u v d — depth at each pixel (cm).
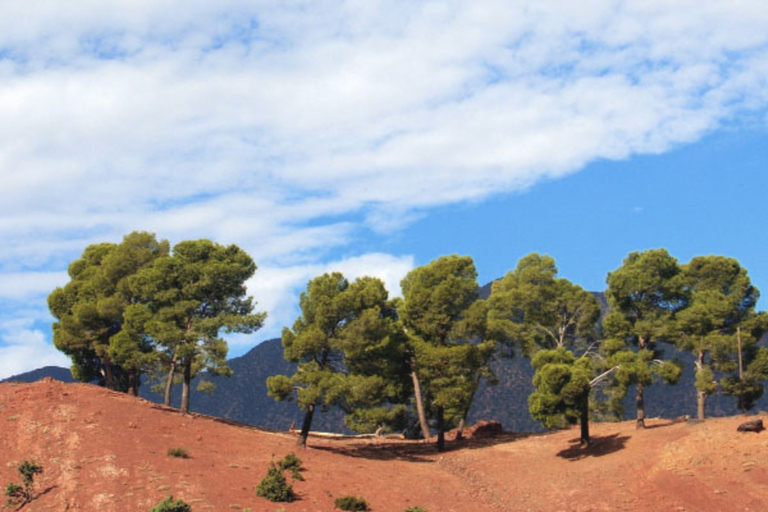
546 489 4109
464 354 5250
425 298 5497
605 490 3906
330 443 5697
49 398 4700
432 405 5428
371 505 3619
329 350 4931
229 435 4825
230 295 5603
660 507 3547
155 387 5619
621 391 5150
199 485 3566
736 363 5459
